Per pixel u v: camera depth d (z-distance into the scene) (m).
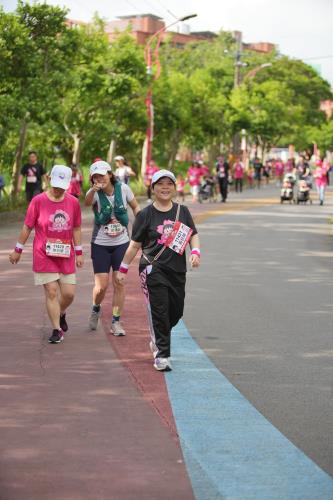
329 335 19.50
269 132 139.25
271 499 10.04
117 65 73.56
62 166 18.03
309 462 11.23
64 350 17.53
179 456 11.41
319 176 72.69
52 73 57.91
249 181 115.69
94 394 14.33
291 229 48.00
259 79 194.25
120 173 52.41
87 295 24.58
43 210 18.00
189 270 30.42
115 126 77.38
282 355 17.44
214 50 175.00
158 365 15.93
